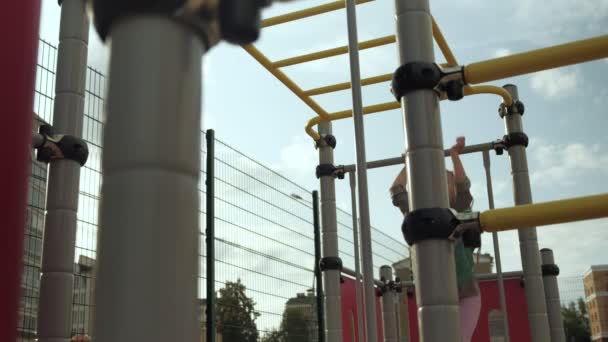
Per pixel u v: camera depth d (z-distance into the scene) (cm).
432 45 293
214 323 573
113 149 104
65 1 479
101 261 101
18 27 102
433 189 270
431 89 281
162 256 100
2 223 93
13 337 92
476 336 880
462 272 329
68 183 443
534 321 570
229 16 110
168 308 99
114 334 97
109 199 103
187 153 106
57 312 422
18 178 97
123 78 105
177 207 103
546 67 273
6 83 98
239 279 631
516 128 602
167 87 105
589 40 269
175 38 107
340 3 559
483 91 597
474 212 264
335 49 586
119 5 105
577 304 4831
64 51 471
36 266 477
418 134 276
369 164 668
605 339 5128
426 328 256
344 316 874
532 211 261
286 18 567
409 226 266
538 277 577
